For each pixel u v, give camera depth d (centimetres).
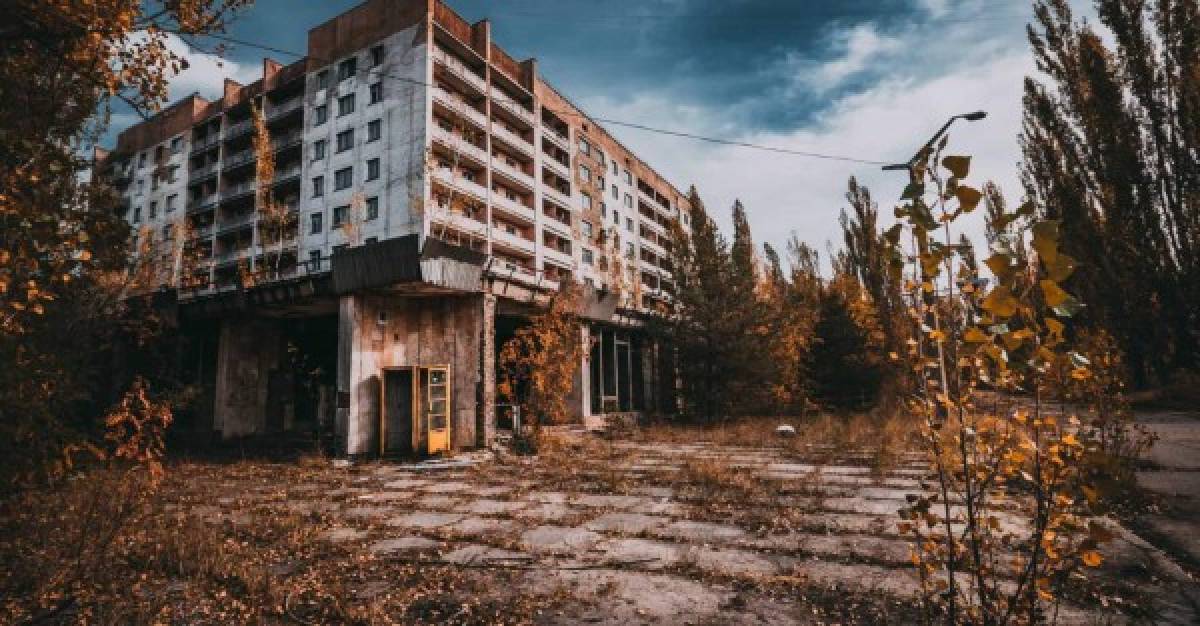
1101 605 382
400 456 1316
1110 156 2341
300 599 442
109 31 450
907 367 257
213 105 4794
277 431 1819
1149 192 2291
